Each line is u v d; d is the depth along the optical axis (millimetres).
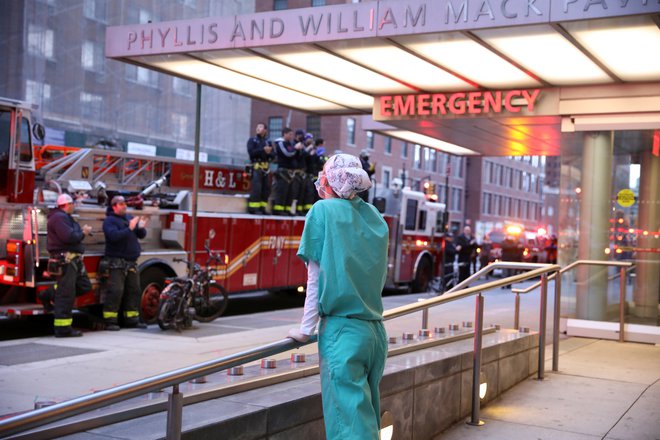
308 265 3648
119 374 7867
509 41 9680
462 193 69125
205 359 8828
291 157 16812
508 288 22594
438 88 12945
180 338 10734
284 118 52406
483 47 10008
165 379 3217
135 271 12016
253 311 16312
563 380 7949
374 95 13773
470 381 6492
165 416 3719
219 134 39438
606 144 11883
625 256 11578
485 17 8961
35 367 8195
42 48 30250
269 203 16500
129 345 9938
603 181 11859
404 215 20422
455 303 13219
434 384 5809
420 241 21328
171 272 13320
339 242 3562
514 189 81375
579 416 6473
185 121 37406
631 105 11633
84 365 8359
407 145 58500
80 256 10922
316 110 16453
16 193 11578
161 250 13508
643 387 7656
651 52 9734
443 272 19891
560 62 10531
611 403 6941
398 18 9531
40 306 11148
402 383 5312
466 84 12445
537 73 11328
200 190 15203
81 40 31844
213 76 12984
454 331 7539
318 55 11055
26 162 11750
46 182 12797
